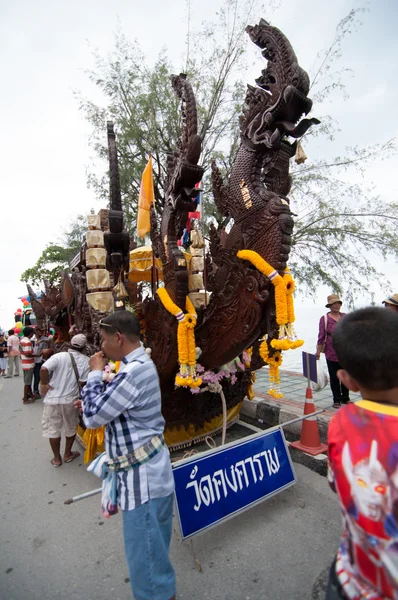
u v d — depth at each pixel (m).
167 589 1.68
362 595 0.99
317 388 4.96
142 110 9.84
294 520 2.83
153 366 1.87
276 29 2.84
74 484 3.68
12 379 11.90
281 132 2.91
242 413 5.45
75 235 13.76
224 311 3.36
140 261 5.06
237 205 3.14
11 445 4.97
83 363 4.32
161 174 10.05
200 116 9.51
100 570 2.41
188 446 4.30
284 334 2.74
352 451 1.03
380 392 1.08
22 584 2.29
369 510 0.96
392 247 8.07
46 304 9.63
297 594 2.11
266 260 2.88
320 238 8.69
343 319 1.20
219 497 2.58
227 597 2.11
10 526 2.97
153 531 1.67
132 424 1.72
